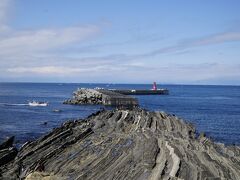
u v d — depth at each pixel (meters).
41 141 39.41
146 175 24.41
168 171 25.00
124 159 29.20
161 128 47.56
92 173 26.84
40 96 161.50
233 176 25.31
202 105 122.25
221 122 75.25
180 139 37.09
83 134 41.62
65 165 29.98
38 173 28.11
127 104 103.56
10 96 158.12
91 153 33.22
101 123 50.72
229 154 33.41
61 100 133.50
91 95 114.44
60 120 71.75
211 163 27.66
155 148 31.27
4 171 30.03
